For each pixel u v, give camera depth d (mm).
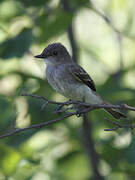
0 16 11188
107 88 10430
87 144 11023
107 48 14031
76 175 11156
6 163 9820
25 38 9656
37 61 11578
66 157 11062
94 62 13586
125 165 10477
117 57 13734
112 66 13633
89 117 10984
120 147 10508
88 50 13867
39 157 10477
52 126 11109
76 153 11070
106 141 10891
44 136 11375
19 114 9992
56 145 11109
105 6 13945
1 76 11102
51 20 10492
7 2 11438
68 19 10078
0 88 11055
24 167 10117
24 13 11320
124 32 13211
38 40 10398
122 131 10695
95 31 14492
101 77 12844
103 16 12562
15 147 9906
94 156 10969
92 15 14711
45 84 11039
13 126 9836
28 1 11461
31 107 10164
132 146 9695
